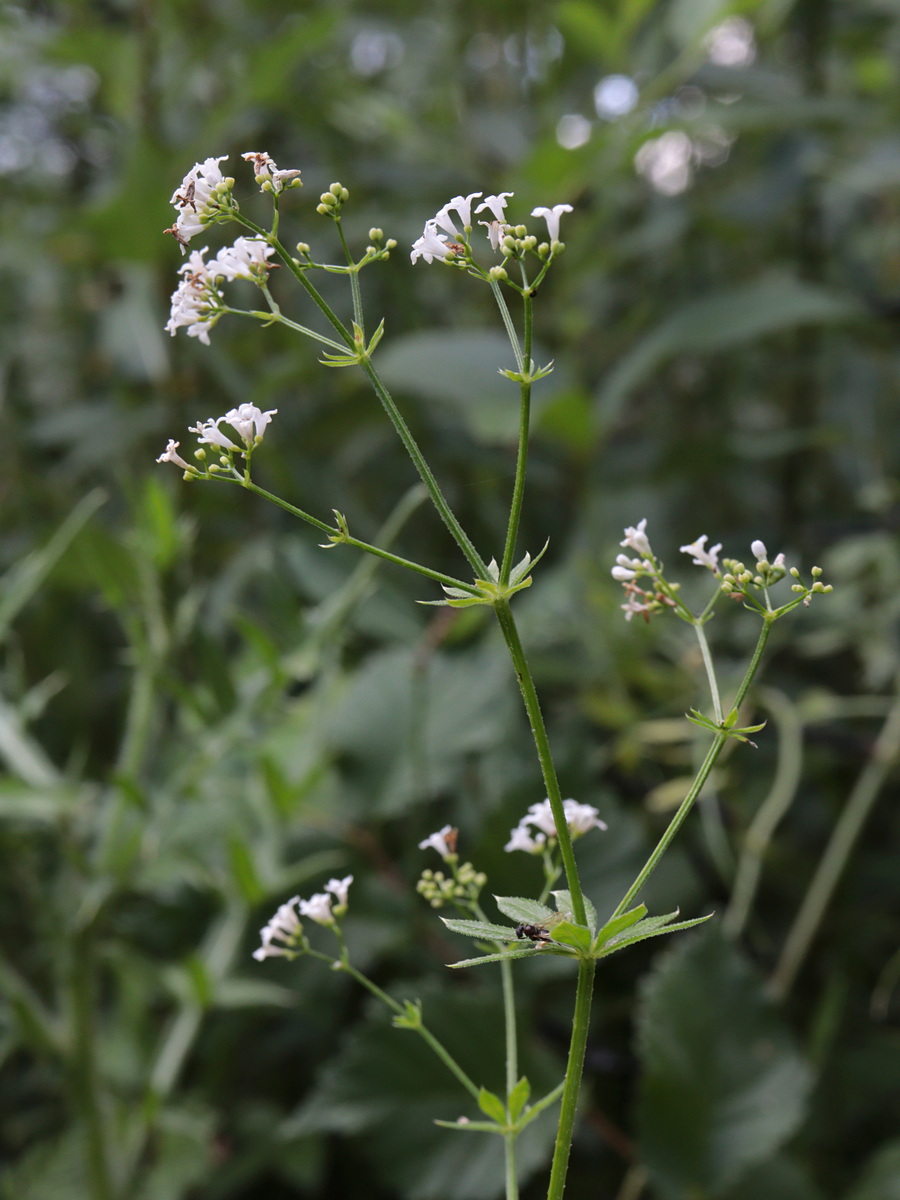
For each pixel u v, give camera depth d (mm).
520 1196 555
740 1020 478
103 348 885
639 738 602
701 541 339
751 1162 455
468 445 802
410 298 832
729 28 956
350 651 701
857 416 857
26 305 955
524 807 516
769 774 659
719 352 909
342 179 859
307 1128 469
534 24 848
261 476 787
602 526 750
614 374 822
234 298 861
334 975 550
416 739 552
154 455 822
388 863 554
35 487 843
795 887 644
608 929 327
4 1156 583
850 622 656
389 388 720
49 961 579
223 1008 568
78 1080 479
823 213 899
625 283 995
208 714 502
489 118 872
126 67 764
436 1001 481
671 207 903
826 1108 563
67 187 976
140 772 596
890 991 604
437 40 978
